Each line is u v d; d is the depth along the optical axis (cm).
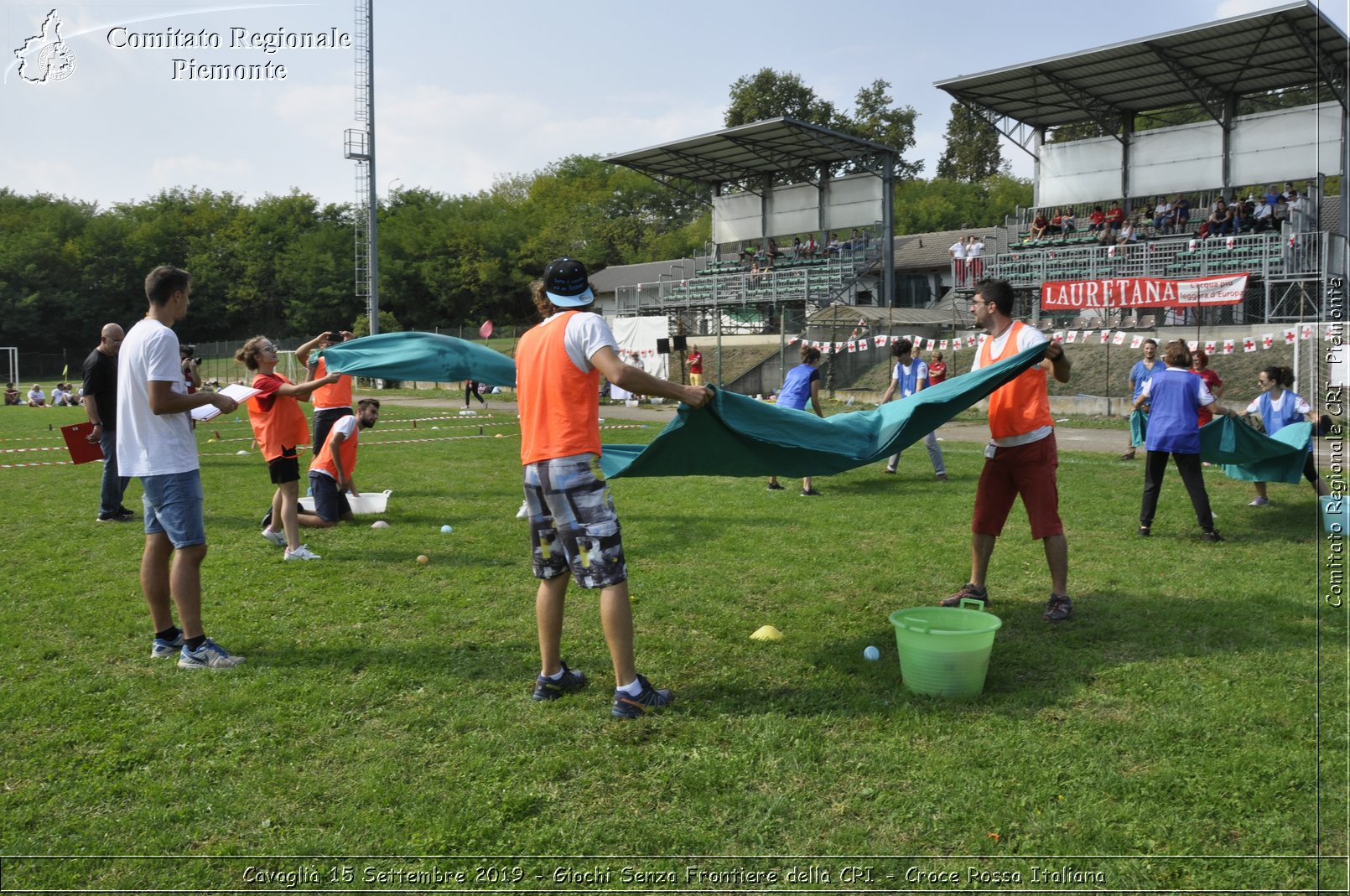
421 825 342
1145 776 367
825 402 2636
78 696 465
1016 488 589
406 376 743
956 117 7700
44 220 7012
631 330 3372
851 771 377
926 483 1151
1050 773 371
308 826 342
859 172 3544
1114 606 597
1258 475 913
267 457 753
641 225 7925
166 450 495
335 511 874
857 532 844
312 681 482
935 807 348
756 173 3856
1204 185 2775
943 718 427
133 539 856
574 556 434
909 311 3017
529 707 447
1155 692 451
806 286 3325
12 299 6303
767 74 6072
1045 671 487
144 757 398
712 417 470
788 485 1141
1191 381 784
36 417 2778
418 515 966
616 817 345
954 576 684
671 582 672
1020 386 573
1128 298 2147
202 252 6956
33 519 966
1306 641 521
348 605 623
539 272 6762
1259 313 2338
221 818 348
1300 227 2327
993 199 6544
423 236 6731
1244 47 2430
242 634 560
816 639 547
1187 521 873
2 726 431
